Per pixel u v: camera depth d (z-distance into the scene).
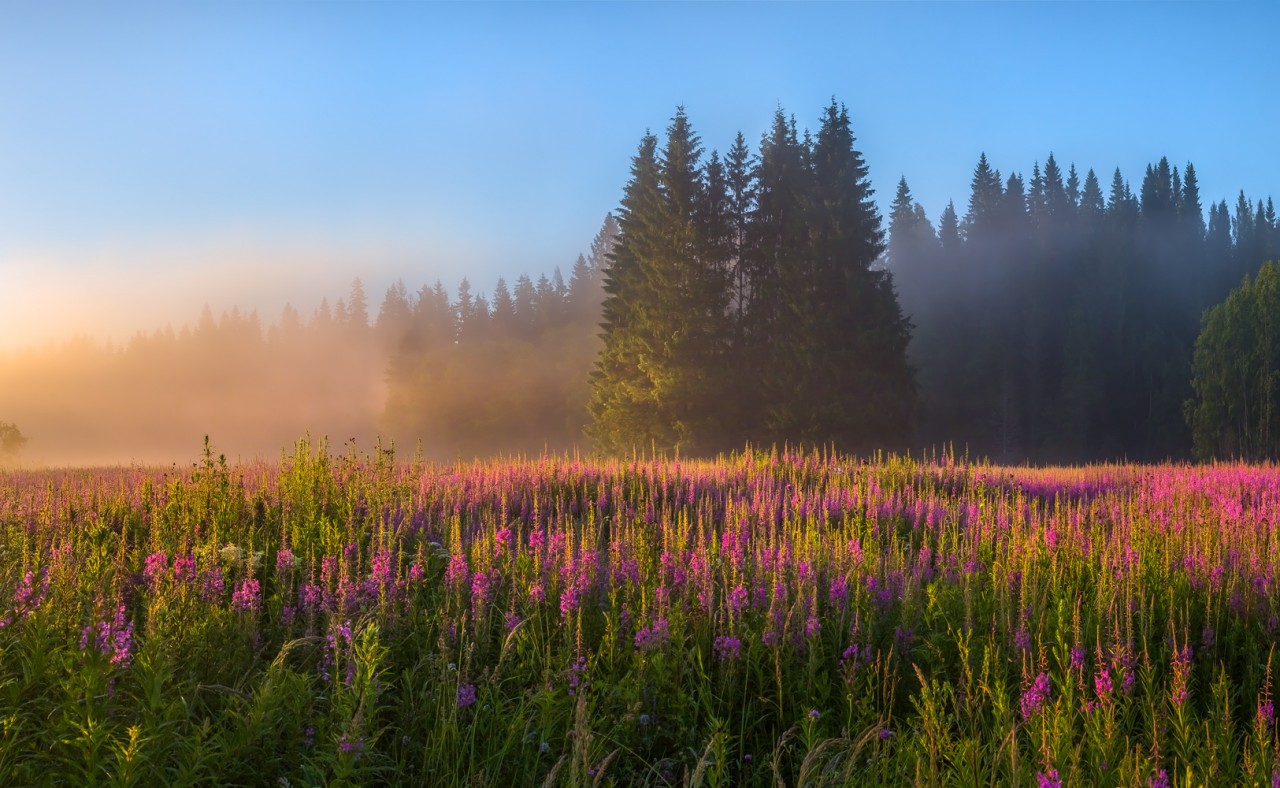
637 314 50.62
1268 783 3.98
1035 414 88.25
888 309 45.84
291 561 6.78
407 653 5.70
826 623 6.21
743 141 51.97
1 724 3.75
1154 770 3.98
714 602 6.43
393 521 8.72
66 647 4.39
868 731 4.36
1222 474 17.25
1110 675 5.29
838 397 43.41
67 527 8.49
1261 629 6.22
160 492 9.80
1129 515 9.58
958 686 5.35
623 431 48.12
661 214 50.41
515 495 11.54
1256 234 127.75
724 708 5.27
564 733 4.71
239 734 4.01
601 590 6.59
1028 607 6.32
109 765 3.75
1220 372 59.19
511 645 5.56
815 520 9.88
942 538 8.91
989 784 4.16
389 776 4.42
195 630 5.12
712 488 13.34
